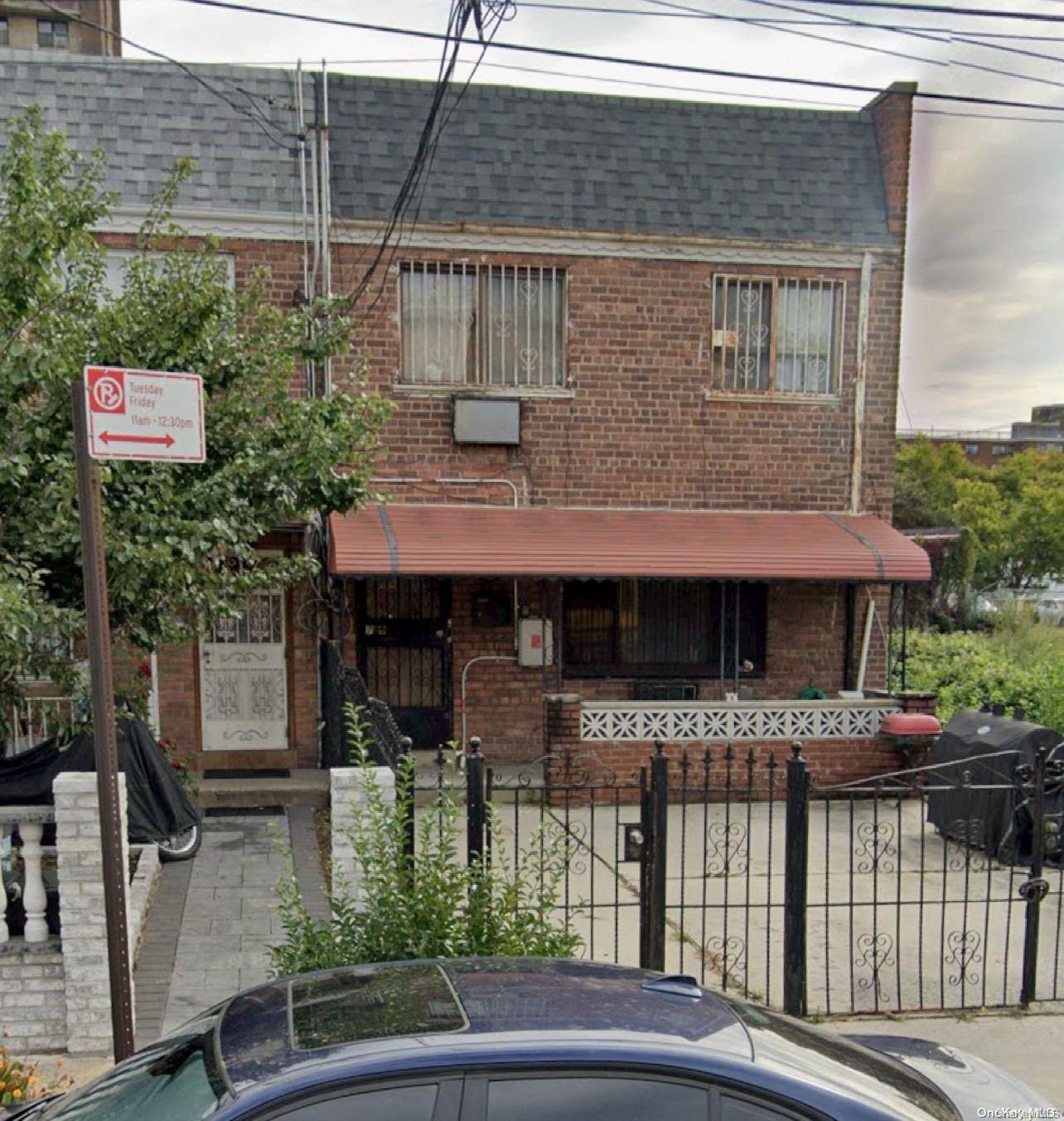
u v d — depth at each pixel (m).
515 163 11.96
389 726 6.67
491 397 11.73
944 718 14.12
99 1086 3.00
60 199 6.45
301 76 11.54
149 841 7.36
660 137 12.45
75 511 6.08
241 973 6.11
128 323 6.86
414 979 3.16
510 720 12.12
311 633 11.51
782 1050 2.84
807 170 12.67
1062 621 26.03
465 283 11.77
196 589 7.00
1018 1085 3.51
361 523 11.05
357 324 11.41
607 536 11.40
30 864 5.33
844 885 8.28
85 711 6.75
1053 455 46.56
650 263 12.02
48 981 5.27
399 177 11.64
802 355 12.52
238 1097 2.47
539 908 4.52
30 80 11.09
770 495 12.48
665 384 12.16
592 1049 2.59
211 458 7.31
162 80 11.36
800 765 5.73
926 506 34.44
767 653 12.60
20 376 6.02
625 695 12.38
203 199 10.98
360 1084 2.49
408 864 4.74
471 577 10.84
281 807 10.38
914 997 6.22
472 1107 2.49
